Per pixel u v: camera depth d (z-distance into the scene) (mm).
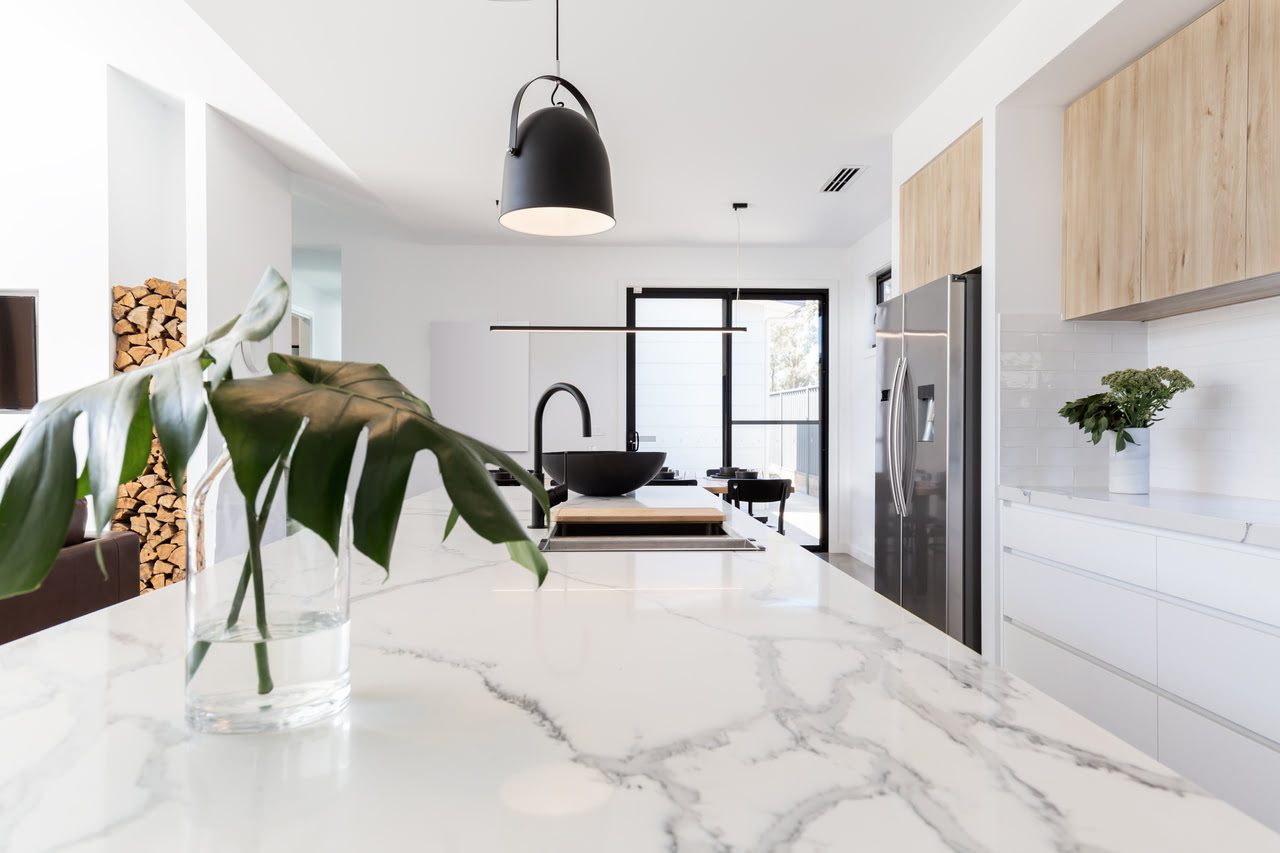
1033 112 3037
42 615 2283
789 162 4543
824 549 6781
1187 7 2275
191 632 572
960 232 3348
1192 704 1922
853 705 643
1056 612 2549
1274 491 2414
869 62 3314
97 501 453
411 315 6746
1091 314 2844
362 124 3992
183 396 469
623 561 1380
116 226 4309
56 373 4242
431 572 1261
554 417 6773
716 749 553
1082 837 424
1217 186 2186
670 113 3842
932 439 3254
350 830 437
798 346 6930
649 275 6781
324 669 605
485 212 5715
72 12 3426
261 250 4598
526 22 2975
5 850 413
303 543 597
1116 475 2660
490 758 539
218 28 3045
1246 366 2537
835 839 425
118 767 521
